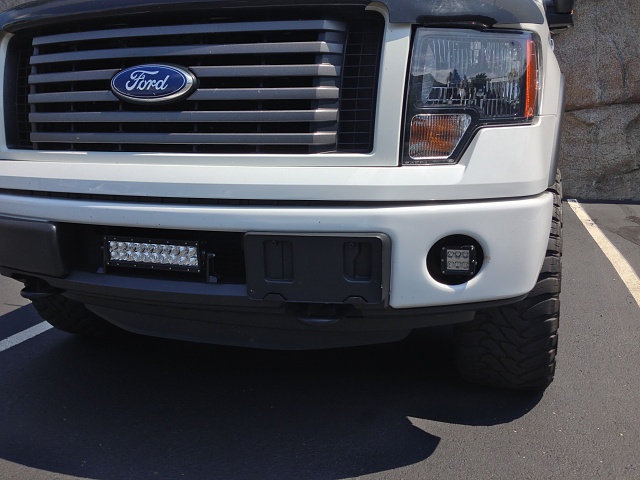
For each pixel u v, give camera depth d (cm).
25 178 247
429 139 211
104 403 294
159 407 291
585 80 795
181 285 229
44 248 241
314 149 219
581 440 259
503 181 210
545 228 222
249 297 218
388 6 209
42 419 280
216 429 272
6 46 270
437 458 248
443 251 212
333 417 279
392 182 205
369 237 205
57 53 257
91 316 339
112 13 239
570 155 817
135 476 239
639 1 773
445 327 370
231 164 223
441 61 211
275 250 212
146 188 224
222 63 229
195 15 231
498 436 262
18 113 273
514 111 214
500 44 213
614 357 338
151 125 238
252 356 343
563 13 288
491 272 214
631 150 803
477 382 289
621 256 543
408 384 307
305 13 220
